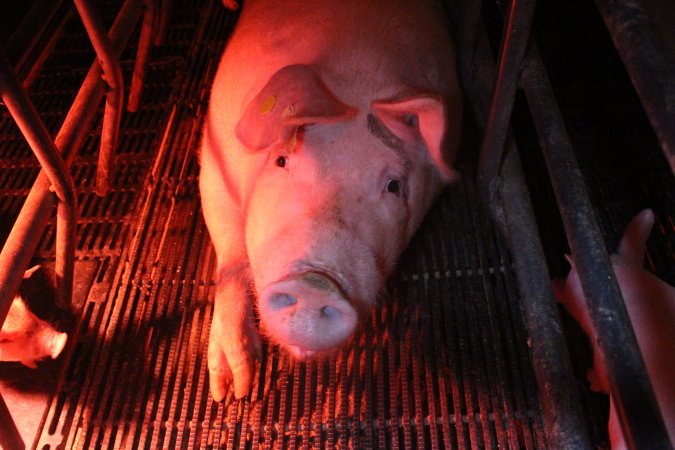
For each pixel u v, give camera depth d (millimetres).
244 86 995
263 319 811
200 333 1039
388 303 1046
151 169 1231
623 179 1158
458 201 1141
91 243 1149
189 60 1413
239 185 981
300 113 750
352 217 800
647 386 564
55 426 958
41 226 842
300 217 786
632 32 484
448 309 1030
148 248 1134
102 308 1071
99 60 950
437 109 796
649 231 952
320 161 810
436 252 1094
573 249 641
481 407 932
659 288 907
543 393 749
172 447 944
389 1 1023
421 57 977
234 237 1024
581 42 1359
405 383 963
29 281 1098
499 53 763
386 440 931
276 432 951
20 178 1266
